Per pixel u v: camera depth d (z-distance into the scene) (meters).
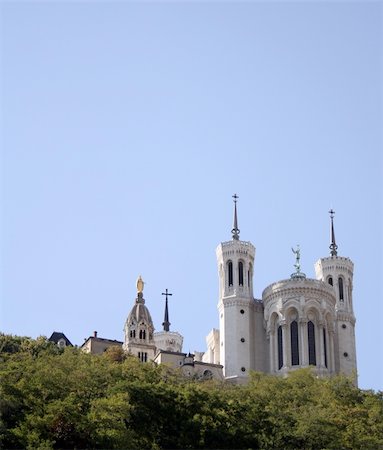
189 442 196.50
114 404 196.00
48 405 195.62
